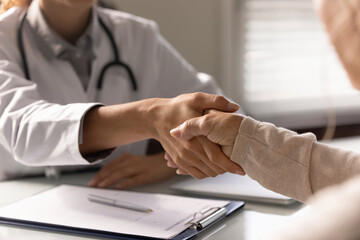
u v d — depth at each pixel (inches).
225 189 37.3
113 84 50.8
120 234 28.3
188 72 56.2
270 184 28.1
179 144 33.6
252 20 84.6
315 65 89.4
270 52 86.6
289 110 89.0
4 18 47.7
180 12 76.7
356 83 16.8
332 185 26.1
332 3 16.5
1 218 31.9
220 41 80.6
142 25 54.8
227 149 30.7
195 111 33.2
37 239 28.9
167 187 40.9
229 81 82.2
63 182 43.0
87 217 31.6
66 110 37.2
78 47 49.0
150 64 53.5
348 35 16.1
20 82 42.4
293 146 27.6
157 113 34.4
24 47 47.2
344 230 14.8
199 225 29.3
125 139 36.1
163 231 28.6
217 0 79.4
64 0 44.8
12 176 45.7
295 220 16.2
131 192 37.2
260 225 30.6
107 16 53.6
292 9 86.7
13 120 38.8
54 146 36.9
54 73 47.6
